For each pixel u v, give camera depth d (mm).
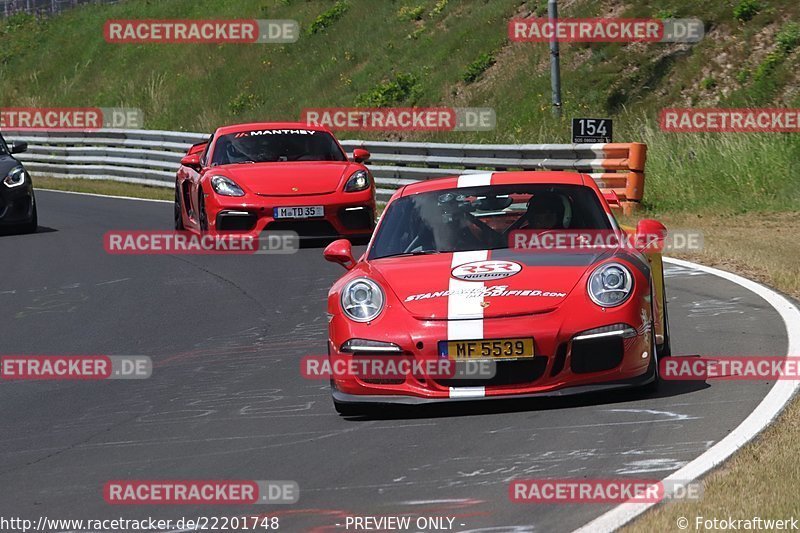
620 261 22672
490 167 65625
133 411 24844
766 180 59656
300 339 31438
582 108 81750
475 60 96750
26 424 24438
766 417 19719
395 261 24375
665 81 80375
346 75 108438
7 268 49219
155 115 120375
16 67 147625
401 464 19172
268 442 21312
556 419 21109
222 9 135125
